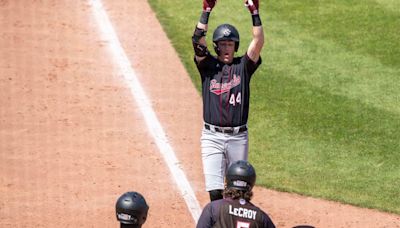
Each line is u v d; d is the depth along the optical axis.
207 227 29.77
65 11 72.00
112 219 43.91
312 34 69.31
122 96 58.91
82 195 46.44
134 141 53.12
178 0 75.06
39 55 64.06
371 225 44.97
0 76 60.53
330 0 75.19
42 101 57.41
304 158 52.66
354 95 60.72
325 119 57.38
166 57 65.19
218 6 73.38
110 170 49.44
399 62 65.50
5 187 46.94
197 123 55.94
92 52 65.06
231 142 39.03
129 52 65.44
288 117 57.41
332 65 64.69
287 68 64.25
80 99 58.03
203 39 38.38
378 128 56.53
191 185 48.25
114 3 74.06
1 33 67.38
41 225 42.97
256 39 38.09
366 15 72.44
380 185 49.94
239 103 38.59
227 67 38.53
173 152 52.06
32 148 51.53
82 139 52.91
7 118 55.00
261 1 74.81
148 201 46.12
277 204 46.75
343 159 52.78
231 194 29.89
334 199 47.84
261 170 50.88
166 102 58.50
